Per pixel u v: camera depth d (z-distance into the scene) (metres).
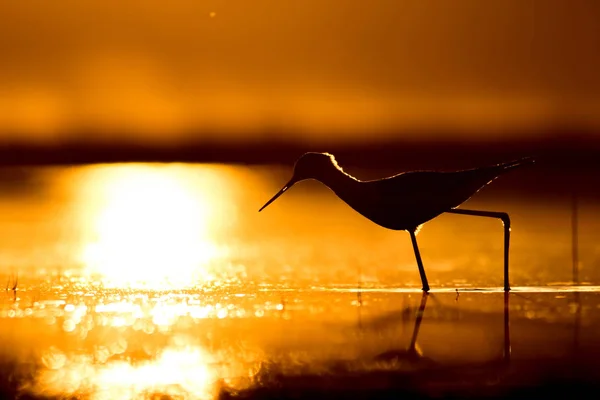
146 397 10.15
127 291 15.66
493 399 10.01
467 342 12.06
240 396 10.15
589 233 22.72
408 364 11.18
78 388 10.43
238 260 19.14
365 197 15.66
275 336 12.43
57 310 14.12
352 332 12.62
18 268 18.00
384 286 16.12
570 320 13.18
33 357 11.55
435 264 18.62
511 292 15.44
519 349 11.73
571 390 10.24
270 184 33.41
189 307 14.32
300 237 22.62
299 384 10.49
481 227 23.84
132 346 12.01
